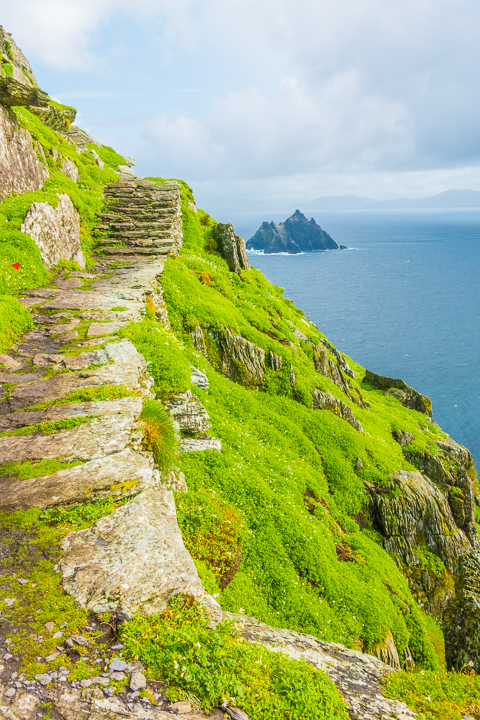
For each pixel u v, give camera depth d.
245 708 5.48
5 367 12.94
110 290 21.45
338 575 18.22
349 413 35.31
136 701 5.00
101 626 5.88
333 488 27.72
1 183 22.70
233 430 21.64
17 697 4.70
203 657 5.85
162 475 10.68
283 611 14.40
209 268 38.00
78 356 13.92
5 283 18.92
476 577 28.55
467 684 9.18
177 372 17.41
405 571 27.94
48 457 8.99
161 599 6.47
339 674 8.05
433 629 26.09
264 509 17.12
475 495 46.94
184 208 47.59
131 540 7.25
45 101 24.56
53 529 7.29
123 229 34.00
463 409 163.12
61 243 25.45
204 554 13.34
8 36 54.62
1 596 5.98
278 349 32.38
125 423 10.46
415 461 39.69
